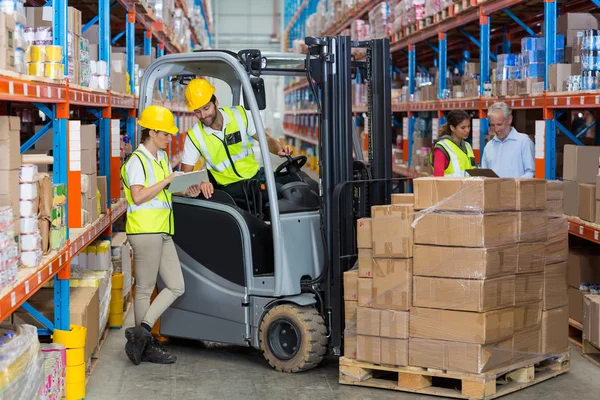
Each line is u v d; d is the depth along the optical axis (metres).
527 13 8.60
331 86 4.98
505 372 4.55
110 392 4.61
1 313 3.01
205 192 5.13
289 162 5.51
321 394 4.58
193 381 4.83
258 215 5.19
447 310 4.40
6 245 3.23
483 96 7.72
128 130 8.03
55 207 4.12
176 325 5.44
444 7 8.80
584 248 6.07
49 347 4.21
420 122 10.60
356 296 4.73
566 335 5.00
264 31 37.78
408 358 4.54
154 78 5.45
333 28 16.53
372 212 4.58
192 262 5.31
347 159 5.01
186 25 14.07
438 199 4.37
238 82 5.94
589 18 6.31
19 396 3.21
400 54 13.96
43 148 5.76
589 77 5.51
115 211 6.39
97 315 5.20
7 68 3.38
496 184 4.36
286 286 4.92
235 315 5.14
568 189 5.81
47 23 4.89
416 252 4.45
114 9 8.38
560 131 7.29
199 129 5.23
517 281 4.57
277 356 5.02
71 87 4.64
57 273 4.40
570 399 4.50
